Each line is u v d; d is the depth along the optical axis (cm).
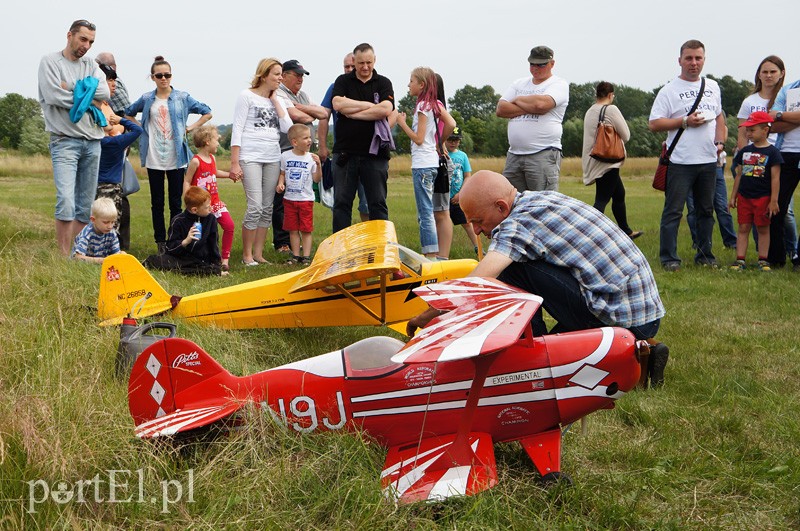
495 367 347
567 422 360
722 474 354
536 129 859
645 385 469
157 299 581
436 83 820
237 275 804
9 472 304
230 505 302
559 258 390
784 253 930
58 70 779
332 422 363
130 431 350
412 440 360
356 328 629
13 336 455
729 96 8312
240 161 885
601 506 319
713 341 580
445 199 883
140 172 3362
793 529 314
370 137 797
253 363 507
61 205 802
